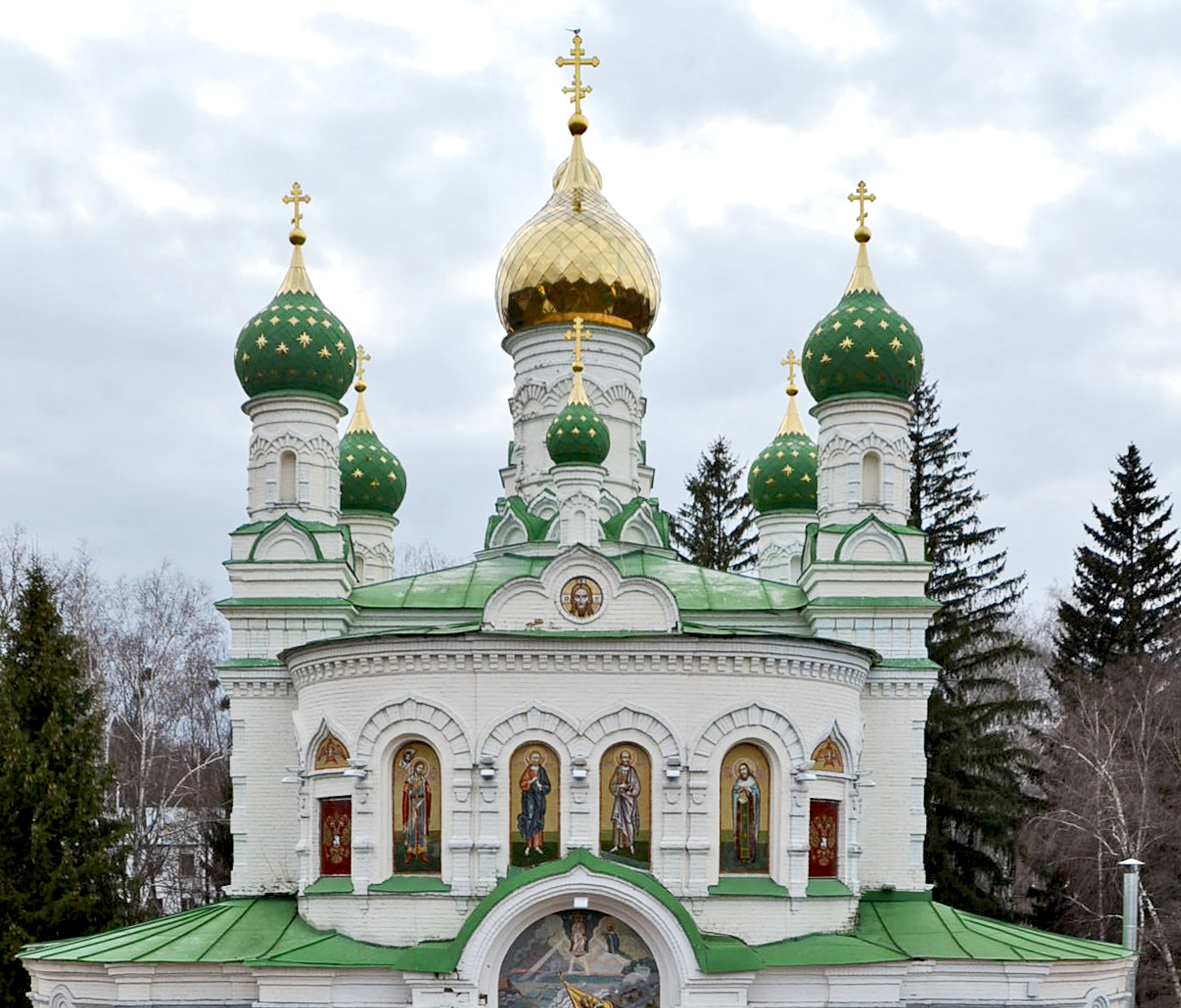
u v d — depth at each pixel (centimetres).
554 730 4234
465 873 4181
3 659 5709
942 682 7700
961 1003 4319
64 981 4372
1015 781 7506
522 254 5488
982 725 7550
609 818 4228
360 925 4241
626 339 5516
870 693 4888
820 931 4344
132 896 5662
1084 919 6950
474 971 3947
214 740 8900
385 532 6406
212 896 8169
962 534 8175
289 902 4694
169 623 8525
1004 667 9394
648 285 5559
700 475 10150
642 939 4031
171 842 8488
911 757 4875
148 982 4253
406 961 4009
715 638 4256
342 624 4841
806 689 4394
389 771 4303
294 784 4769
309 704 4500
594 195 5659
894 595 4900
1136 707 7206
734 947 4034
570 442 4669
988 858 7262
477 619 4828
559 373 5438
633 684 4272
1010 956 4328
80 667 6069
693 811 4219
